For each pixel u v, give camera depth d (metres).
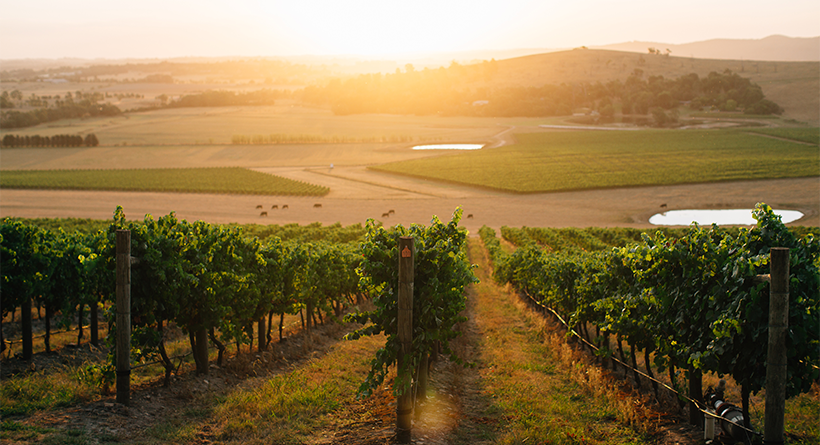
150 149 158.38
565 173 98.69
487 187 88.00
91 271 9.59
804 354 7.27
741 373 7.88
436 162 120.31
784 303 6.62
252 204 78.31
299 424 8.76
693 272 8.62
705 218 65.38
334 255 20.70
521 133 184.50
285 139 178.25
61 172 111.19
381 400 10.42
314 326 19.84
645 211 69.31
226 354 14.40
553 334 17.12
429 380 12.05
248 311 13.13
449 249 9.46
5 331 17.05
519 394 11.23
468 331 18.73
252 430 8.48
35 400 8.92
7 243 12.34
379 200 80.69
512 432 8.91
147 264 9.72
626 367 12.26
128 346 9.00
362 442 8.21
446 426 9.15
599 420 9.80
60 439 7.25
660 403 10.75
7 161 136.50
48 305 13.94
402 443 8.19
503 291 29.16
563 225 64.12
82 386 9.74
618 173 95.19
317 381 11.52
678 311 9.23
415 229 10.07
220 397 10.08
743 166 95.69
